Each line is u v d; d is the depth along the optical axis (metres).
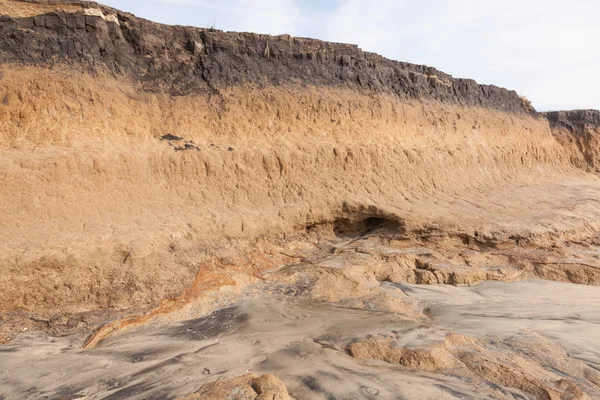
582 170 28.19
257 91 15.55
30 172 10.07
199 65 15.19
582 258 13.98
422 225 13.97
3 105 11.03
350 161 15.50
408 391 6.25
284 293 10.53
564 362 7.73
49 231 9.34
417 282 12.33
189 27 15.46
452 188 18.06
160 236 10.40
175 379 6.35
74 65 12.53
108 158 11.48
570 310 10.65
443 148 19.64
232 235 11.70
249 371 6.68
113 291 8.96
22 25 12.16
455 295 11.52
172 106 14.05
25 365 6.83
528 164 24.89
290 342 8.00
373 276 11.88
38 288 8.41
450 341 8.05
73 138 11.53
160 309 9.02
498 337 8.67
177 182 12.55
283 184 14.06
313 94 16.55
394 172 16.39
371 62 19.41
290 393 6.07
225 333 8.39
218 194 12.98
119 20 14.20
